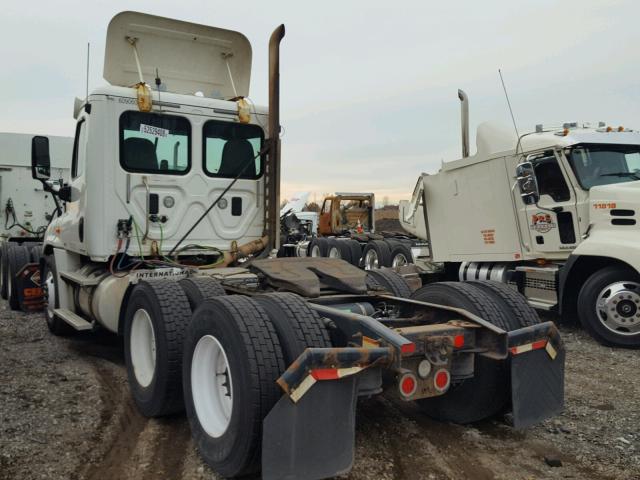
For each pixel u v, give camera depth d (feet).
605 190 25.13
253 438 10.15
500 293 13.85
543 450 12.62
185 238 19.58
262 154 20.63
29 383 17.65
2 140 38.58
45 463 11.90
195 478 11.25
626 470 11.65
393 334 10.57
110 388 17.33
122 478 11.30
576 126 28.99
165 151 19.45
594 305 24.17
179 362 13.69
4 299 36.32
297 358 10.00
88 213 18.76
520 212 29.48
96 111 18.56
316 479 9.55
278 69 19.85
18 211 39.19
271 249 20.83
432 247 36.11
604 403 16.02
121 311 17.37
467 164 32.76
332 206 69.51
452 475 11.35
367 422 14.20
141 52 20.51
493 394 13.00
